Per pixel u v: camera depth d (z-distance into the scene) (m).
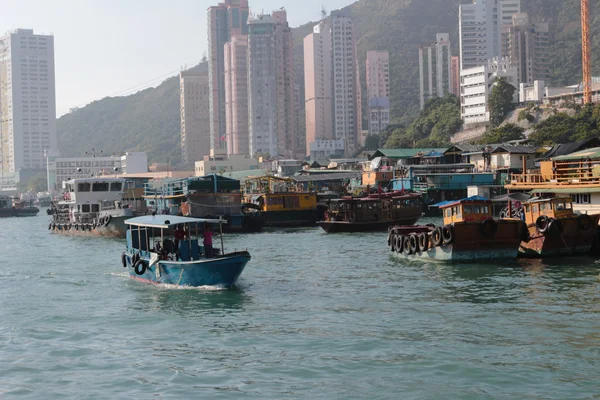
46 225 114.88
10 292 39.09
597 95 173.25
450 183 99.25
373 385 21.78
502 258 44.62
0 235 90.62
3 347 27.09
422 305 32.31
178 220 38.53
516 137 136.62
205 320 30.39
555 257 45.41
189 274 37.16
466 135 189.25
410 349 25.20
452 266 43.28
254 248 59.44
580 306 31.03
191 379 22.78
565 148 68.50
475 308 31.28
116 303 34.72
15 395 21.81
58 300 36.19
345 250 56.12
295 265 47.16
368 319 29.84
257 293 36.19
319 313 31.25
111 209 81.44
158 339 27.62
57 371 23.98
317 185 120.62
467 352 24.64
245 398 21.03
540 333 26.73
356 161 148.88
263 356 24.95
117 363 24.69
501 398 20.48
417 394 20.98
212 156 189.62
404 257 48.72
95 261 53.28
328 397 20.95
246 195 94.94
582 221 44.78
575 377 21.91
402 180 102.56
